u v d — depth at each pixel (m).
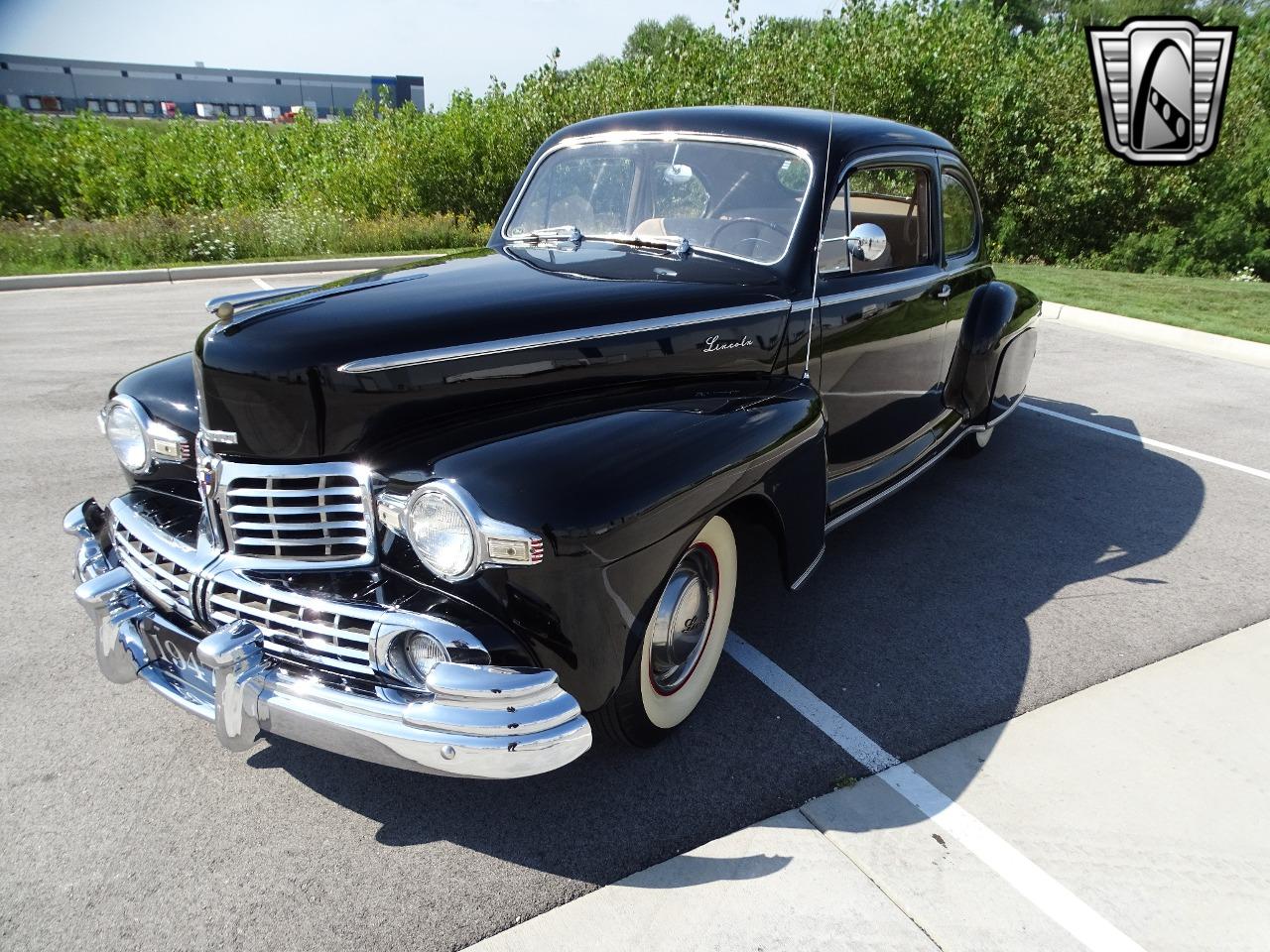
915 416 4.55
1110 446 6.00
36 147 18.42
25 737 2.92
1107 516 4.84
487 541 2.20
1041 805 2.68
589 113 17.08
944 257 4.59
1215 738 3.00
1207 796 2.73
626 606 2.41
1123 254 16.31
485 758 2.18
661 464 2.48
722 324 3.19
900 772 2.82
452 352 2.61
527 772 2.21
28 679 3.22
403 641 2.32
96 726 2.98
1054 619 3.75
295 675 2.40
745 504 2.91
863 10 16.61
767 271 3.47
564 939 2.21
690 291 3.21
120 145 19.28
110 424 3.01
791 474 2.98
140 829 2.54
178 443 2.84
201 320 9.43
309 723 2.31
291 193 17.81
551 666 2.36
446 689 2.17
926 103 16.03
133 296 11.05
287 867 2.42
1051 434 6.23
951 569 4.18
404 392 2.52
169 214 16.11
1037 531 4.64
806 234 3.51
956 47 16.02
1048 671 3.37
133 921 2.24
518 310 2.82
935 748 2.93
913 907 2.32
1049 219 16.81
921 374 4.49
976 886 2.39
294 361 2.43
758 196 3.58
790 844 2.52
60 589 3.86
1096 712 3.13
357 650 2.32
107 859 2.43
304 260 13.84
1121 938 2.24
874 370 4.01
